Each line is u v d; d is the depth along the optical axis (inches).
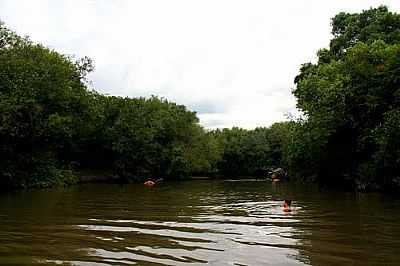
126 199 1284.4
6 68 1760.6
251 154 4439.0
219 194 1542.8
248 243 582.9
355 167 1716.3
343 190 1672.0
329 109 1718.8
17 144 1830.7
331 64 1990.7
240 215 896.3
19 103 1695.4
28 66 1839.3
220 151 4276.6
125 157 2721.5
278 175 3344.0
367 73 1600.6
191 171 3368.6
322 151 1882.4
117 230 686.5
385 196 1342.3
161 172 3034.0
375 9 2310.5
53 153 2108.8
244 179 3346.5
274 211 971.3
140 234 650.2
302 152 2129.7
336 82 1690.5
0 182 1723.7
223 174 4493.1
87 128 2336.4
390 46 1624.0
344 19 2409.0
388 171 1450.5
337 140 1815.9
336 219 825.5
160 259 485.1
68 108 2052.2
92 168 2755.9
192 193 1588.3
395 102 1472.7
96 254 509.7
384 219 818.8
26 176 1817.2
